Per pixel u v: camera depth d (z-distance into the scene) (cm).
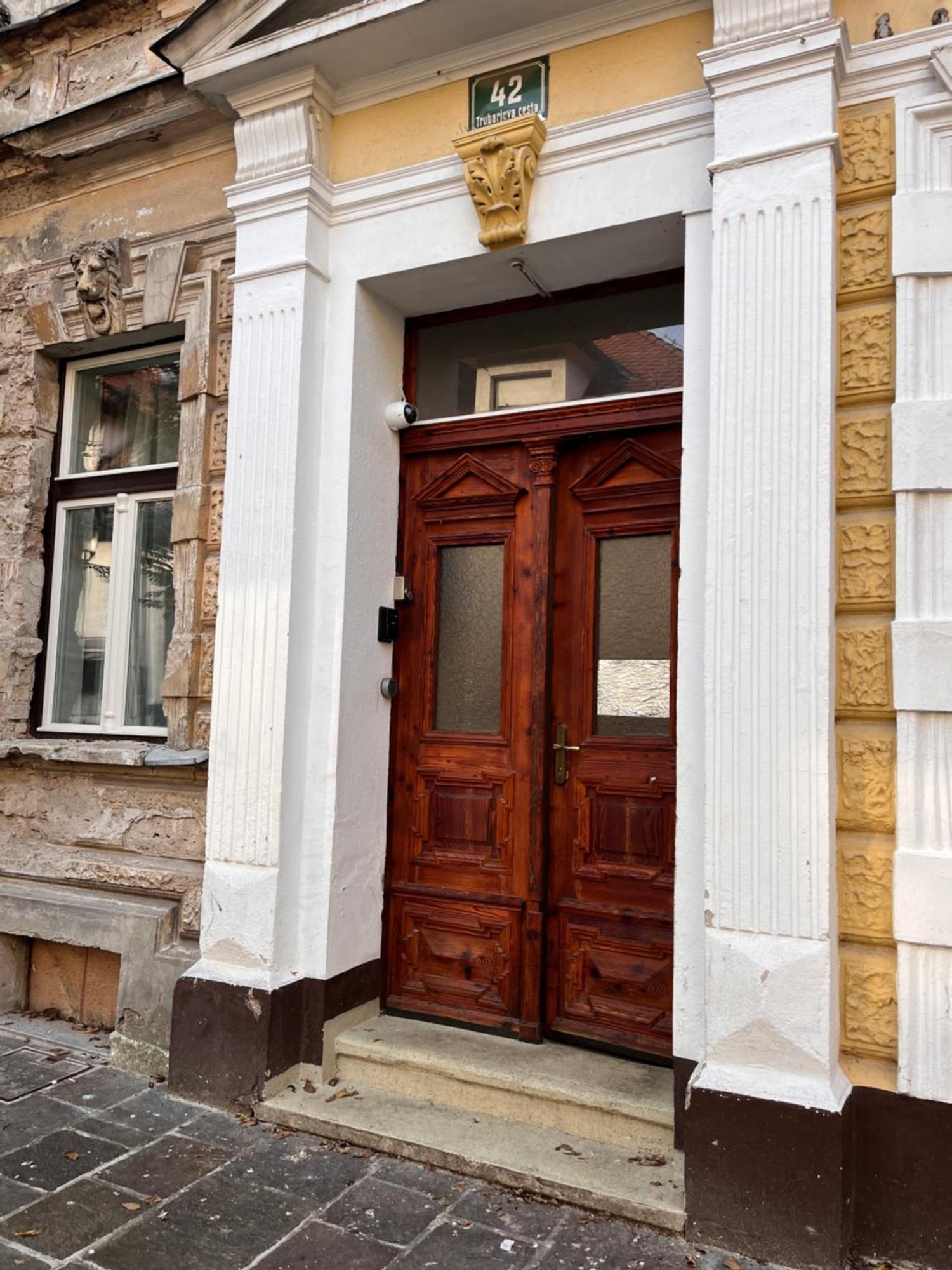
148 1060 391
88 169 468
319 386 390
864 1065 281
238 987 360
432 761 405
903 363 286
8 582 480
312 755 379
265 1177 310
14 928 443
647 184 331
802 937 279
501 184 346
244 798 373
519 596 394
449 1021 389
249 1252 270
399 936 405
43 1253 268
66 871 437
